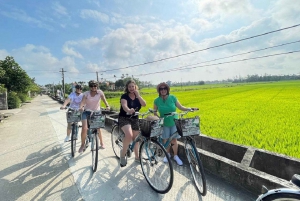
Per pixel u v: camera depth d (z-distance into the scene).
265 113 10.72
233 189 2.88
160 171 3.15
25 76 25.56
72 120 4.36
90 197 2.82
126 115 3.35
